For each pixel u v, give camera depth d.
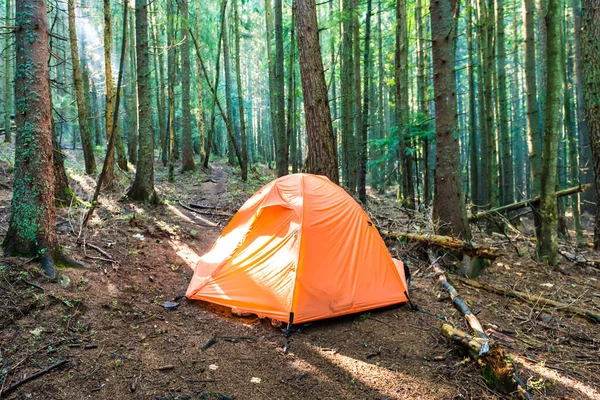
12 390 2.79
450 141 6.30
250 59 35.53
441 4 6.16
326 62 20.72
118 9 16.56
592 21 6.76
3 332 3.29
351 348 3.80
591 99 6.95
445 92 6.26
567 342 4.14
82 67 14.69
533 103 8.27
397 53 9.95
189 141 15.70
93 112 20.69
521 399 3.07
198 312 4.45
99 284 4.45
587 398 3.16
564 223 10.63
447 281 5.33
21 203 4.21
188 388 3.07
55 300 3.84
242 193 12.49
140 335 3.78
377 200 15.58
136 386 3.03
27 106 4.18
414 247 6.49
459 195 6.35
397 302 4.70
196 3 15.56
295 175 5.43
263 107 35.59
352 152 12.59
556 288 5.62
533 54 8.28
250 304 4.41
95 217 6.76
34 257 4.18
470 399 3.07
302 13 6.97
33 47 4.11
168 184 12.96
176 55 18.47
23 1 4.06
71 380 2.99
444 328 3.87
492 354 3.29
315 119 7.02
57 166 7.14
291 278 4.33
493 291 5.33
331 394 3.09
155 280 5.09
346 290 4.46
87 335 3.58
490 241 7.90
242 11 20.94
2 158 10.22
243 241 5.01
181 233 7.21
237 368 3.40
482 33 10.26
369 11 10.16
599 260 7.07
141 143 8.66
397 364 3.54
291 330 4.06
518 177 21.61
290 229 4.71
